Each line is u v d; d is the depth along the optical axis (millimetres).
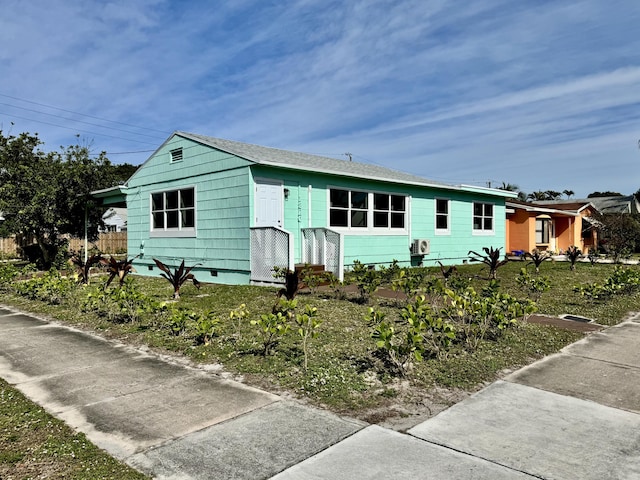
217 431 3227
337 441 3072
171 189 13078
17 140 17641
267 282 10312
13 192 15797
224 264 11359
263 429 3260
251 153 11578
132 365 4801
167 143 13234
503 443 3033
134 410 3607
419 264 15539
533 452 2906
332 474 2646
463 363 4691
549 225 24797
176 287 8766
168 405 3713
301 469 2707
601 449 2951
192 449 2967
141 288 10383
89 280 11938
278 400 3820
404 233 15016
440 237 16453
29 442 3055
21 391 4039
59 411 3592
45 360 5000
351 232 13281
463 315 5527
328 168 12773
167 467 2744
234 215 11055
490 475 2627
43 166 16594
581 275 13250
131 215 14836
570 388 4090
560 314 7445
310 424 3346
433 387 4102
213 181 11625
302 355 4965
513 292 9727
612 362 4871
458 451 2922
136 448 2982
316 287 9578
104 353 5266
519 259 19516
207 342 5414
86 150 18125
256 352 5086
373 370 4504
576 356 5098
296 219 11805
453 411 3582
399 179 14195
